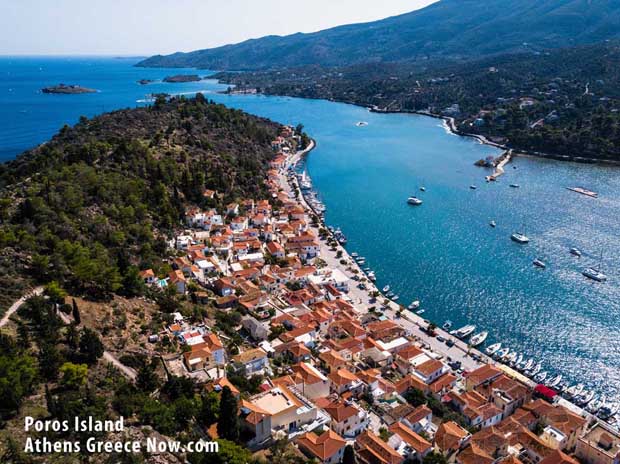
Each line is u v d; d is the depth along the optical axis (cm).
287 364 10431
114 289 10444
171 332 10062
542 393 10269
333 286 15062
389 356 11319
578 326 13288
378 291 15212
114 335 9119
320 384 9350
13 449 5362
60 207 13462
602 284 15512
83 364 7381
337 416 8388
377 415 9275
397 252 18262
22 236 10956
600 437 8488
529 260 17338
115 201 15562
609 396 10625
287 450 7300
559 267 16725
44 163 17812
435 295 15088
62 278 10112
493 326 13388
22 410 6272
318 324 12469
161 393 7812
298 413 7994
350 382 9788
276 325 12062
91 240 12825
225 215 19612
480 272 16512
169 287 12112
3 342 7325
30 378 6662
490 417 9538
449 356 11788
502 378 10406
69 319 8931
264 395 8206
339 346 11375
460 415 9562
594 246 18312
